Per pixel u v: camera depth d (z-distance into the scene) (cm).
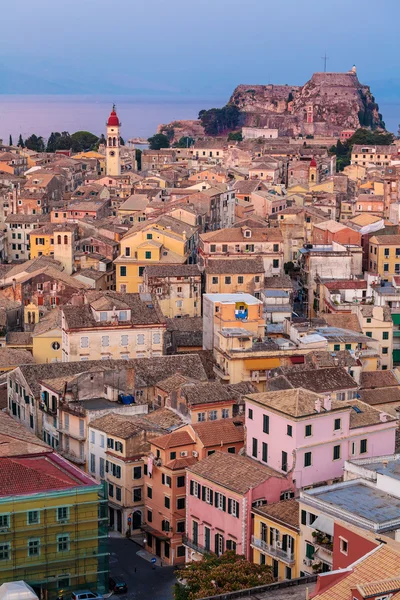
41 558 16125
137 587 17188
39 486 16338
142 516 19538
